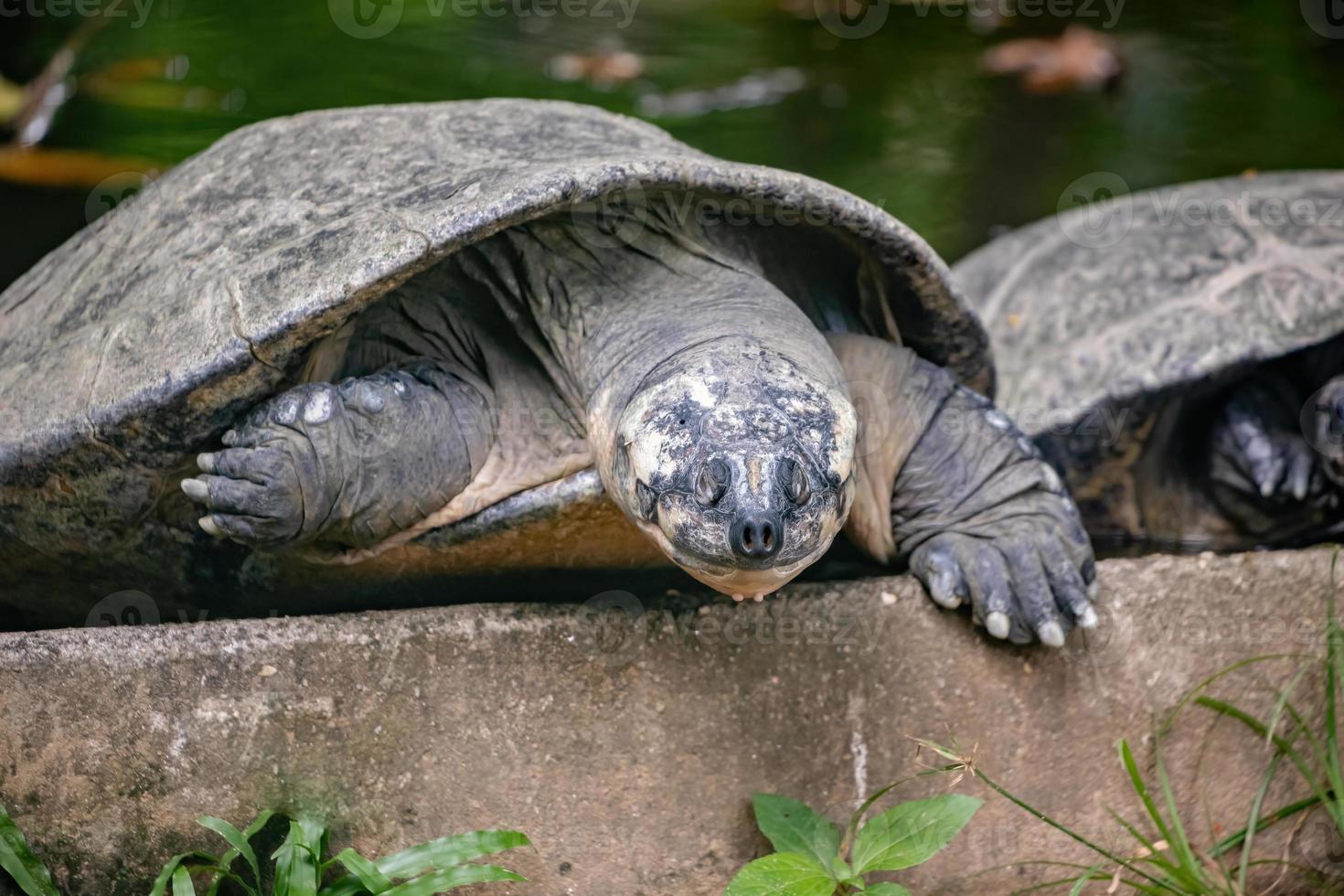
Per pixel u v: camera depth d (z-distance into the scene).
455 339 5.95
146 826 4.88
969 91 14.35
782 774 5.44
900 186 12.44
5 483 5.65
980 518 5.89
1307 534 8.66
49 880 4.67
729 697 5.42
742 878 4.78
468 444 5.52
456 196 5.34
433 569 5.77
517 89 13.41
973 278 10.20
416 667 5.14
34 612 6.66
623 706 5.32
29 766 4.77
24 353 6.19
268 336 5.08
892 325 6.46
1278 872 5.85
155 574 6.13
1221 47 15.40
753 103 13.77
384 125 6.48
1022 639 5.70
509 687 5.22
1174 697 5.83
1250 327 8.41
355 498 5.31
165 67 13.09
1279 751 5.82
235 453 5.20
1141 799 5.61
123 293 5.97
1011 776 5.68
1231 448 8.52
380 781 5.09
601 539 5.61
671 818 5.31
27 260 10.24
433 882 4.64
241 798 4.95
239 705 4.97
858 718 5.55
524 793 5.19
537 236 5.84
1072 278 9.41
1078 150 13.17
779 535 4.55
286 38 13.94
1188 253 9.13
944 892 5.58
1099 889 5.68
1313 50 15.28
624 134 6.54
